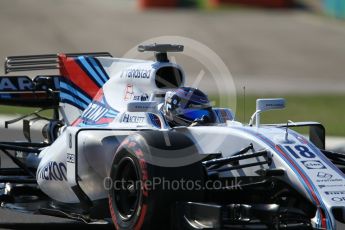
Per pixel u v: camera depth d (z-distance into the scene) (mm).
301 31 147625
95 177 26938
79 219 27734
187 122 27234
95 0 172375
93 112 29906
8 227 29828
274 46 133250
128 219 24469
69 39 129125
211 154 25844
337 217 22656
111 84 29703
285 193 24922
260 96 88875
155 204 23641
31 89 33906
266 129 25906
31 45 124375
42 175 29609
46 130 33188
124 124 27828
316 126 28453
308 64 122438
